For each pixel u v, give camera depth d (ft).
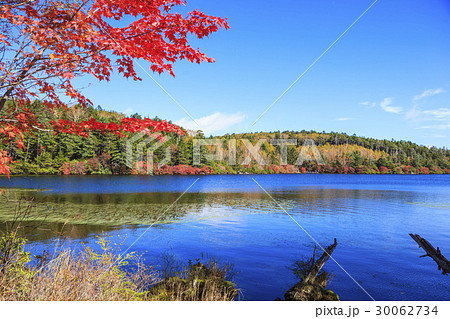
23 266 11.47
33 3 10.28
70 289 10.71
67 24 10.28
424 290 16.61
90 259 12.80
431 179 220.23
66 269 11.55
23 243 12.14
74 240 26.40
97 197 69.77
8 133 11.07
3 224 31.14
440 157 380.99
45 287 10.52
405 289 16.72
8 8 9.43
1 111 11.64
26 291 10.23
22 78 10.64
